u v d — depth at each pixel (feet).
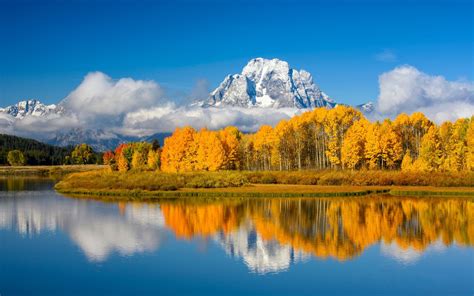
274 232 167.43
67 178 373.81
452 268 123.34
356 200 249.75
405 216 197.88
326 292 106.63
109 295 105.50
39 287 110.52
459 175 304.91
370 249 142.92
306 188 298.15
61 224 183.62
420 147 388.16
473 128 326.85
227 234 163.84
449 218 192.54
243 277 116.88
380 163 407.23
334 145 377.91
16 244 151.02
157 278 116.47
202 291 107.34
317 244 149.18
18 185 382.83
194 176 326.03
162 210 218.59
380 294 105.40
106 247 146.51
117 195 287.69
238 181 316.19
